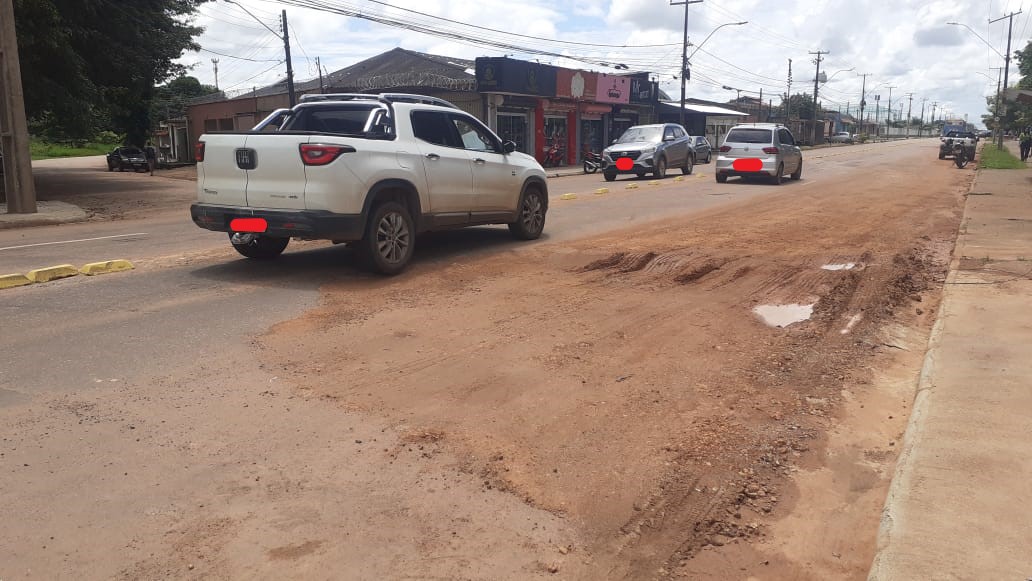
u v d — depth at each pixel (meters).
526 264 8.81
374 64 41.22
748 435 4.27
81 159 59.00
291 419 4.28
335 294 7.15
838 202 16.55
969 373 4.85
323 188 7.18
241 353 5.37
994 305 6.63
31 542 3.05
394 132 8.09
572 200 16.61
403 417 4.36
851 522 3.41
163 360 5.18
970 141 35.94
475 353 5.50
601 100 41.31
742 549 3.19
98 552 3.00
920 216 14.16
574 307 6.86
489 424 4.29
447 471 3.74
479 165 9.16
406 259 8.12
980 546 2.89
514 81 33.88
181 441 3.96
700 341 5.97
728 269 8.72
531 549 3.12
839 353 5.79
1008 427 3.98
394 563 2.98
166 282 7.55
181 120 52.09
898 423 4.50
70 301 6.69
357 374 5.02
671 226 12.29
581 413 4.48
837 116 111.44
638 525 3.33
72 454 3.78
